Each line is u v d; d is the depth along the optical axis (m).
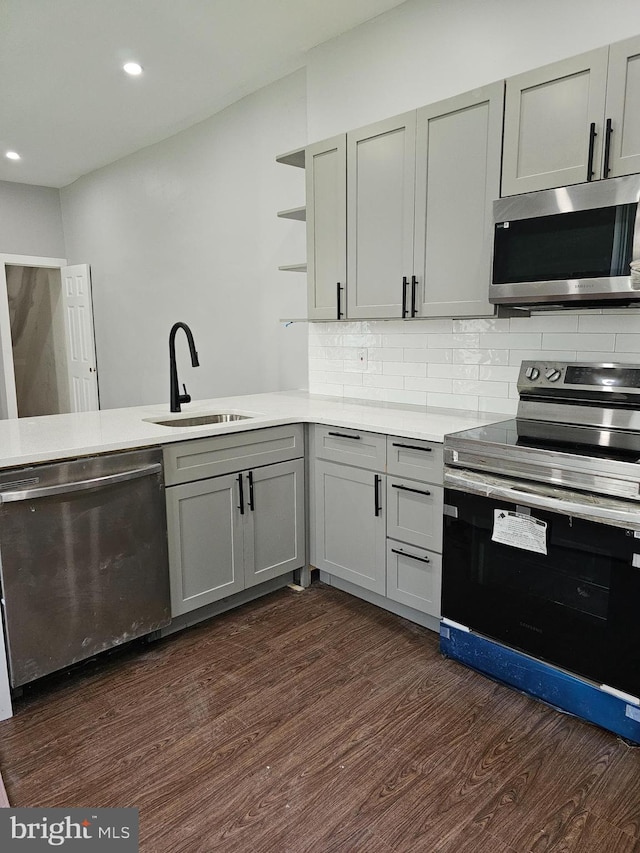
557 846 1.43
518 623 1.99
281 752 1.77
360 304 2.88
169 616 2.34
